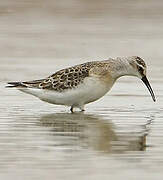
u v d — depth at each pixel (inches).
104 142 742.5
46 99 954.7
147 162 650.2
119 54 1422.2
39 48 1473.9
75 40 1546.5
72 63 1331.2
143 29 1642.5
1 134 781.3
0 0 1785.2
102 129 819.4
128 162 650.8
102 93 944.3
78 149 706.8
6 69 1268.5
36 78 1185.4
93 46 1492.4
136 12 1733.5
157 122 867.4
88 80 928.9
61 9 1747.0
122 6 1771.7
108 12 1736.0
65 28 1649.9
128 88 1135.6
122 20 1712.6
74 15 1721.2
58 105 1001.5
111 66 944.3
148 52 1444.4
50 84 946.1
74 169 622.2
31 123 855.1
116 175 602.5
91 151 696.4
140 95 1075.3
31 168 623.8
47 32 1612.9
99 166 633.6
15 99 1038.4
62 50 1459.2
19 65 1310.3
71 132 800.3
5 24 1675.7
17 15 1721.2
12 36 1573.6
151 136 775.7
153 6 1775.3
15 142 735.7
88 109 968.9
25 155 674.2
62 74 944.9
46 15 1720.0
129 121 874.8
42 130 810.2
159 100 1035.9
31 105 995.3
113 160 659.4
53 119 887.7
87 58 1380.4
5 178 589.9
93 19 1715.1
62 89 940.0
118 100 1037.8
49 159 658.8
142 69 971.3
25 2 1786.4
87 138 764.6
